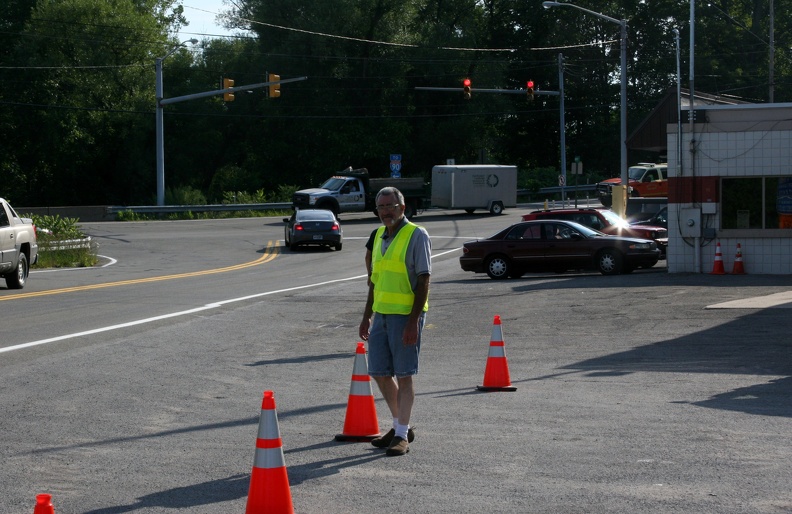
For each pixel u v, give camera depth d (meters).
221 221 49.97
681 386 10.16
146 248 37.44
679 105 23.56
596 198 67.69
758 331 14.05
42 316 17.11
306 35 65.19
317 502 6.04
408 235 7.41
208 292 22.09
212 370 11.74
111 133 63.34
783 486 6.20
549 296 19.81
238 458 7.30
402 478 6.59
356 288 23.27
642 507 5.81
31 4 66.12
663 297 18.64
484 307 18.58
